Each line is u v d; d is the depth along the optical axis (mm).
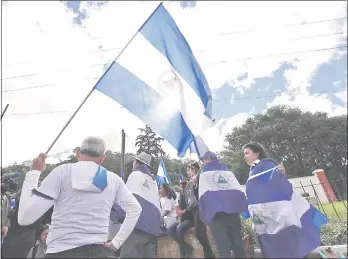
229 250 3439
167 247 4344
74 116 3455
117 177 3289
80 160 3207
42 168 3139
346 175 49125
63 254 2703
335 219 9578
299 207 3639
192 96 4215
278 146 53562
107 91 3773
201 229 4059
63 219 2828
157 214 3697
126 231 3068
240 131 55844
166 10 4352
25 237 3791
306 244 3314
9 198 3910
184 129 4012
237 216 3719
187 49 4371
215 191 3637
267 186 3551
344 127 52500
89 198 2924
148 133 32594
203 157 3936
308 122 52250
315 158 52000
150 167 4051
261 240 3398
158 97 4016
